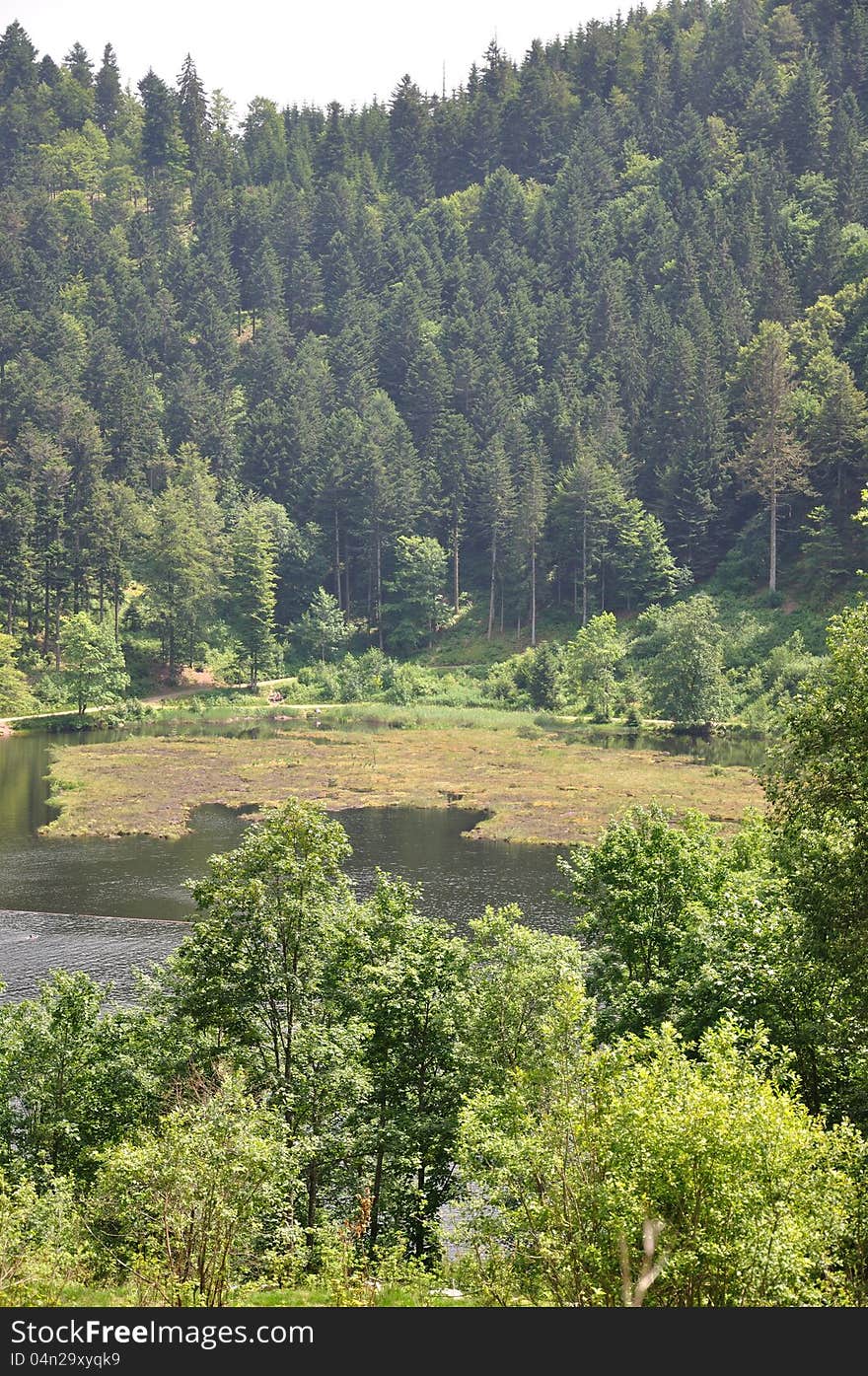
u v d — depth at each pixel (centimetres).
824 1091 2506
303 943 2708
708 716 11212
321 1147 2511
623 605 14775
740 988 2645
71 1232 2053
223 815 7912
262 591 14200
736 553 14312
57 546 13688
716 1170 1534
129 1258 2022
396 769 9469
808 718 2378
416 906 5512
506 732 11481
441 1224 2530
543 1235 1691
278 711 12862
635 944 3238
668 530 14662
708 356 14962
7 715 12319
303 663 15050
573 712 12706
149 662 14150
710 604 12275
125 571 14712
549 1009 2550
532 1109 1994
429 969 2831
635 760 9706
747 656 12388
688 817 3888
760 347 14500
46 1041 2753
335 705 13362
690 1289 1527
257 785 8869
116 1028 2914
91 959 4750
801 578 13512
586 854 3656
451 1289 1889
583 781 8794
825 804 2356
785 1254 1501
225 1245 1891
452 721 12238
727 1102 1600
